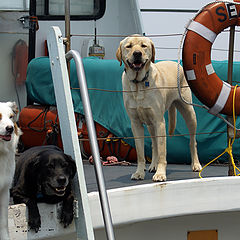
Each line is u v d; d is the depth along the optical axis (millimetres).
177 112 8469
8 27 9094
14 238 4129
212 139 8391
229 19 6203
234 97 6211
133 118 6785
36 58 9109
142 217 5441
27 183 4191
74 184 4340
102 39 10938
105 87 8641
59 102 4629
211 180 5816
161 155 6551
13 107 4215
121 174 7090
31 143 8977
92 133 3947
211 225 6141
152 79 6562
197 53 6168
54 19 9500
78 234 4348
